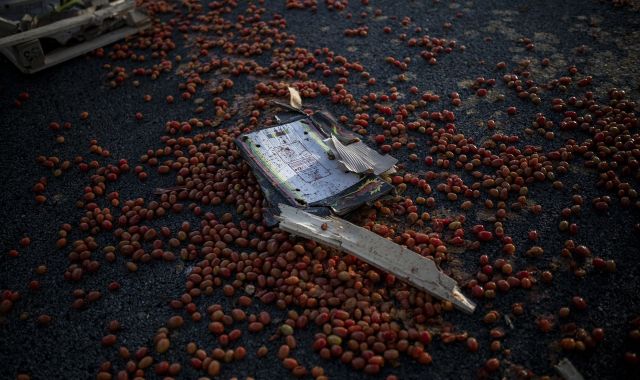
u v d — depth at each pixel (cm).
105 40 703
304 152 486
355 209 446
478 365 346
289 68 637
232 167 496
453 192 465
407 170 494
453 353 353
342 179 457
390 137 531
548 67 616
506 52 647
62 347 375
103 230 456
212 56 677
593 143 500
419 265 385
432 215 450
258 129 507
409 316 370
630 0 718
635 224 429
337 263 399
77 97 623
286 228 409
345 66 633
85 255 429
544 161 486
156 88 630
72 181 511
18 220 474
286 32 715
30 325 391
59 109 607
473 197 461
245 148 486
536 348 353
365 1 766
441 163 492
